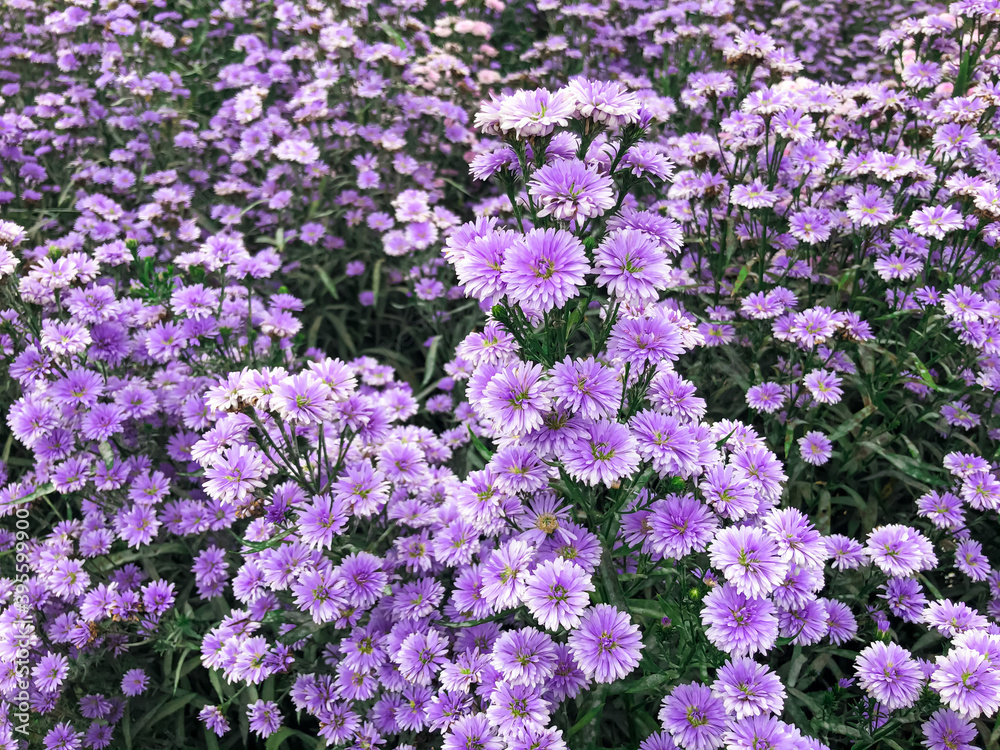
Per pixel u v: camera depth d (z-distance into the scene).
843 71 1.05
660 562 0.38
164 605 0.47
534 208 0.33
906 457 0.49
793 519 0.34
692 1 0.97
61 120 0.85
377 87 0.84
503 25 1.09
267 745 0.43
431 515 0.45
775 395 0.52
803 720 0.38
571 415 0.32
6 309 0.56
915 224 0.52
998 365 0.53
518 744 0.31
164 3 1.07
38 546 0.51
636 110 0.32
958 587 0.48
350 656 0.41
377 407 0.44
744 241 0.61
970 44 0.65
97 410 0.49
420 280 0.72
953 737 0.35
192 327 0.52
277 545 0.43
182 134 0.83
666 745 0.33
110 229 0.71
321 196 0.80
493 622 0.39
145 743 0.48
